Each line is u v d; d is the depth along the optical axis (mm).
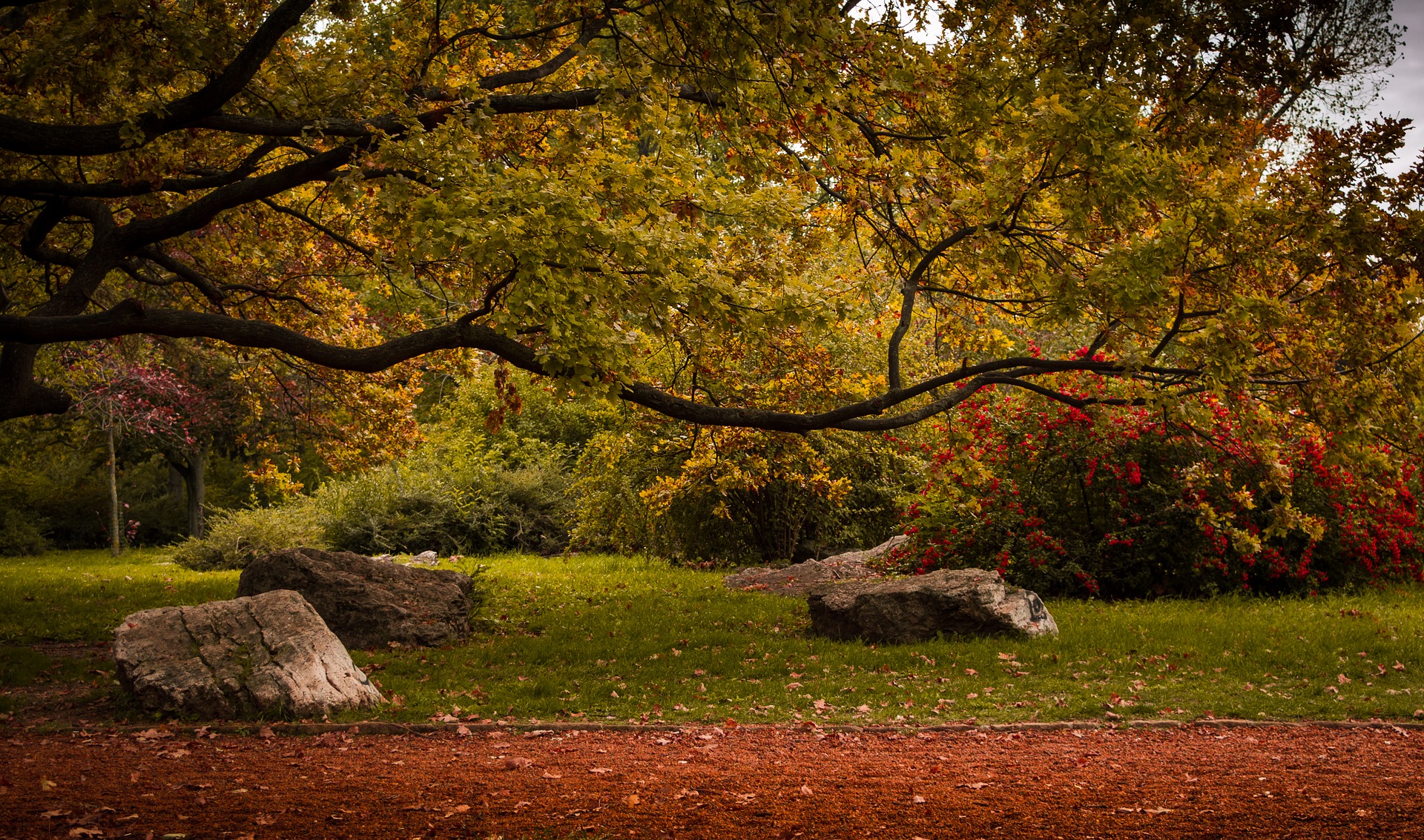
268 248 13133
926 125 7895
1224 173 7480
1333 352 7074
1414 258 6508
